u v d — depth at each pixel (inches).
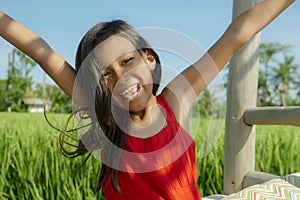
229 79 78.6
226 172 79.8
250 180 75.6
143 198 44.5
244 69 76.7
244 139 77.2
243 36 48.1
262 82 1070.4
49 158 130.1
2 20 47.8
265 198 60.1
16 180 122.1
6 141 133.3
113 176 44.6
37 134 147.3
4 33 47.8
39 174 121.1
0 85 1047.6
